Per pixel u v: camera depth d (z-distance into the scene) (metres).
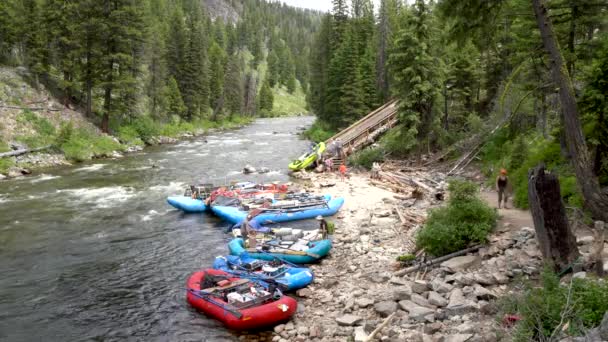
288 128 79.75
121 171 34.09
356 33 63.91
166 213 23.25
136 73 55.97
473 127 34.44
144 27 52.50
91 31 46.91
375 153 35.16
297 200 23.84
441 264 13.74
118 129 49.62
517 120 27.38
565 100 12.41
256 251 16.53
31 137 38.41
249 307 12.18
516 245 13.58
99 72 47.81
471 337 9.40
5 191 27.17
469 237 14.34
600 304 8.05
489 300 11.18
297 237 18.38
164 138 55.62
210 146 50.41
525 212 17.30
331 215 22.64
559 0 15.02
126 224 21.31
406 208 22.73
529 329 8.25
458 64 38.22
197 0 181.75
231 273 14.48
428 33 32.47
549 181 10.84
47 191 27.36
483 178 26.50
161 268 16.25
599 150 14.74
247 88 113.75
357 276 14.66
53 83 48.84
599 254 10.11
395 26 66.88
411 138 33.56
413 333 10.34
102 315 12.89
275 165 37.50
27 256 17.23
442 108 37.69
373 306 12.23
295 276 14.12
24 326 12.30
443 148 35.84
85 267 16.28
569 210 14.57
